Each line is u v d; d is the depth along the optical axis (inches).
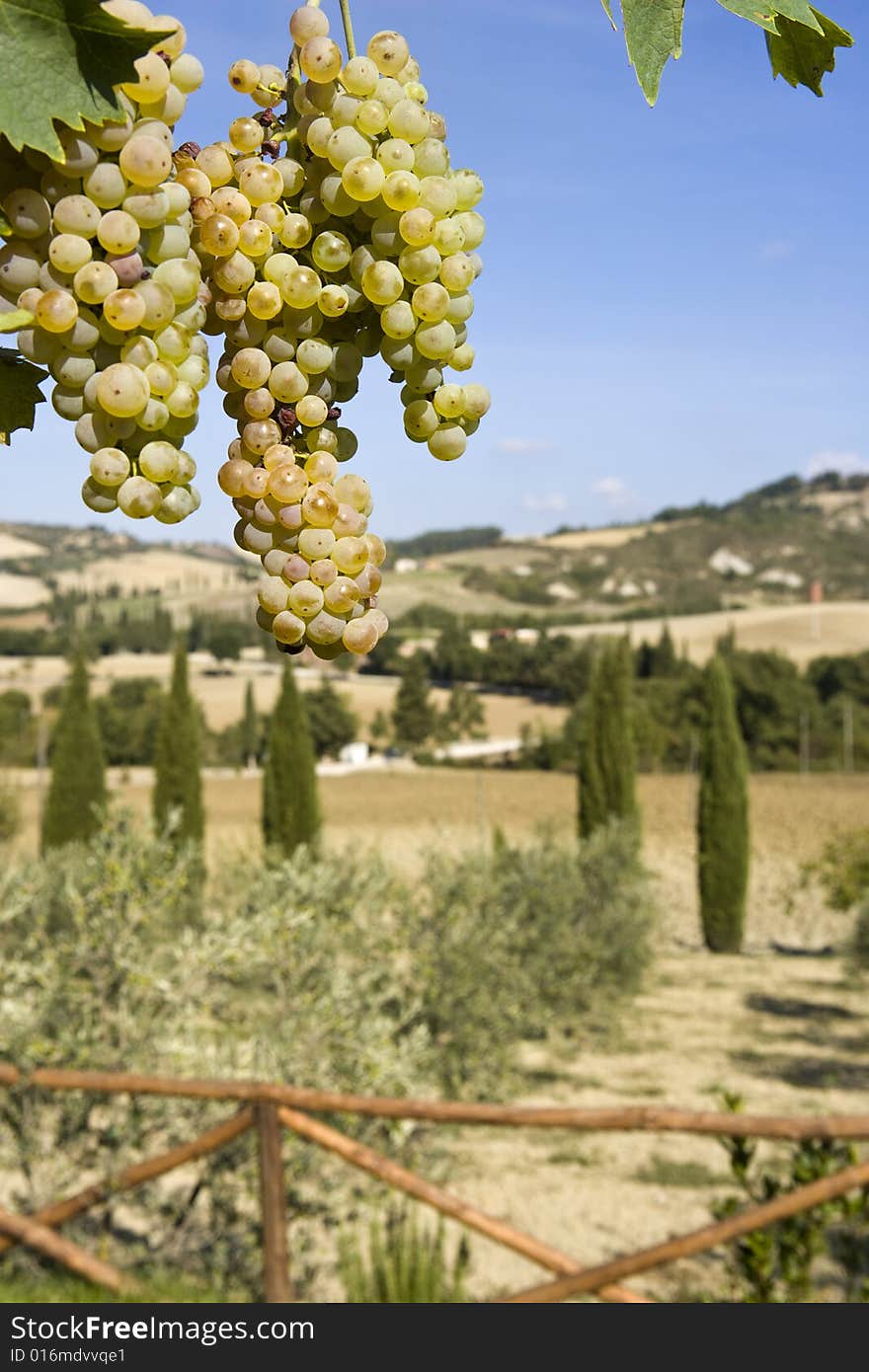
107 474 29.2
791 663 2320.4
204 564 7160.4
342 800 1664.6
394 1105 151.9
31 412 30.6
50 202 27.7
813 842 1255.5
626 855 698.2
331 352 32.1
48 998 275.9
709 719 887.1
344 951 367.6
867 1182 133.6
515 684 3395.7
